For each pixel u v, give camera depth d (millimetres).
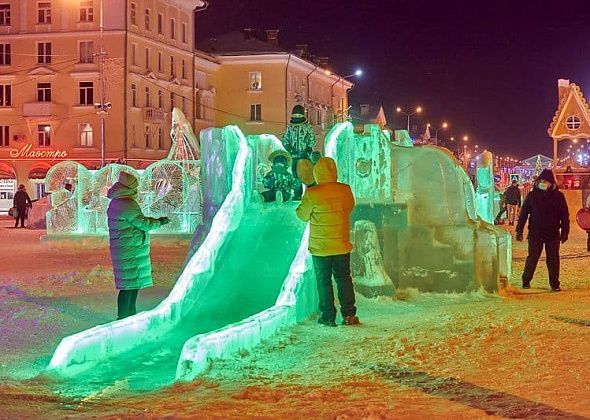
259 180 14453
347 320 9641
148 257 10188
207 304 10352
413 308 11133
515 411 5504
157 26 62812
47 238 25125
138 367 8039
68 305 12016
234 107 74188
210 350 7445
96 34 58000
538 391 6090
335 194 9609
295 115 13820
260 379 6859
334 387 6453
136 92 59625
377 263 11828
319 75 82375
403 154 12633
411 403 5828
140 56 60156
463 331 8898
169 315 9703
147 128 61281
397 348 8000
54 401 6516
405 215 12383
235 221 12172
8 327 10203
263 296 10477
